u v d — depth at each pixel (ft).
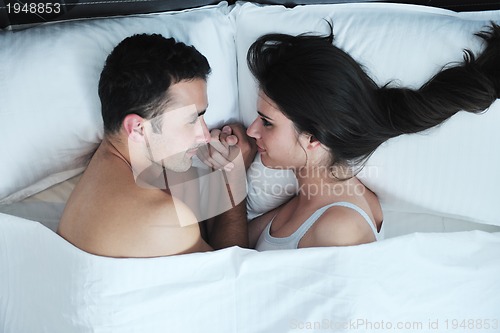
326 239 2.96
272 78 2.83
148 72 2.68
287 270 2.87
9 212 3.40
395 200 3.44
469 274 3.06
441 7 3.61
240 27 3.46
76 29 3.21
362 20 3.34
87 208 2.82
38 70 3.12
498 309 3.12
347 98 2.81
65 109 3.15
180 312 2.85
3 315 3.21
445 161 3.24
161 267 2.81
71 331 2.85
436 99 3.04
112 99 2.75
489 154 3.19
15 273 3.11
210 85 3.43
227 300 2.88
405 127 3.06
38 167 3.29
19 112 3.11
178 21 3.37
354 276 2.84
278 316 2.86
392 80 3.23
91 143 3.31
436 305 3.00
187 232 2.89
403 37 3.27
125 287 2.78
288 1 3.52
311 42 2.82
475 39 3.20
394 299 2.90
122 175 2.84
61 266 2.83
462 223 3.53
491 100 3.06
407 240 2.97
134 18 3.34
